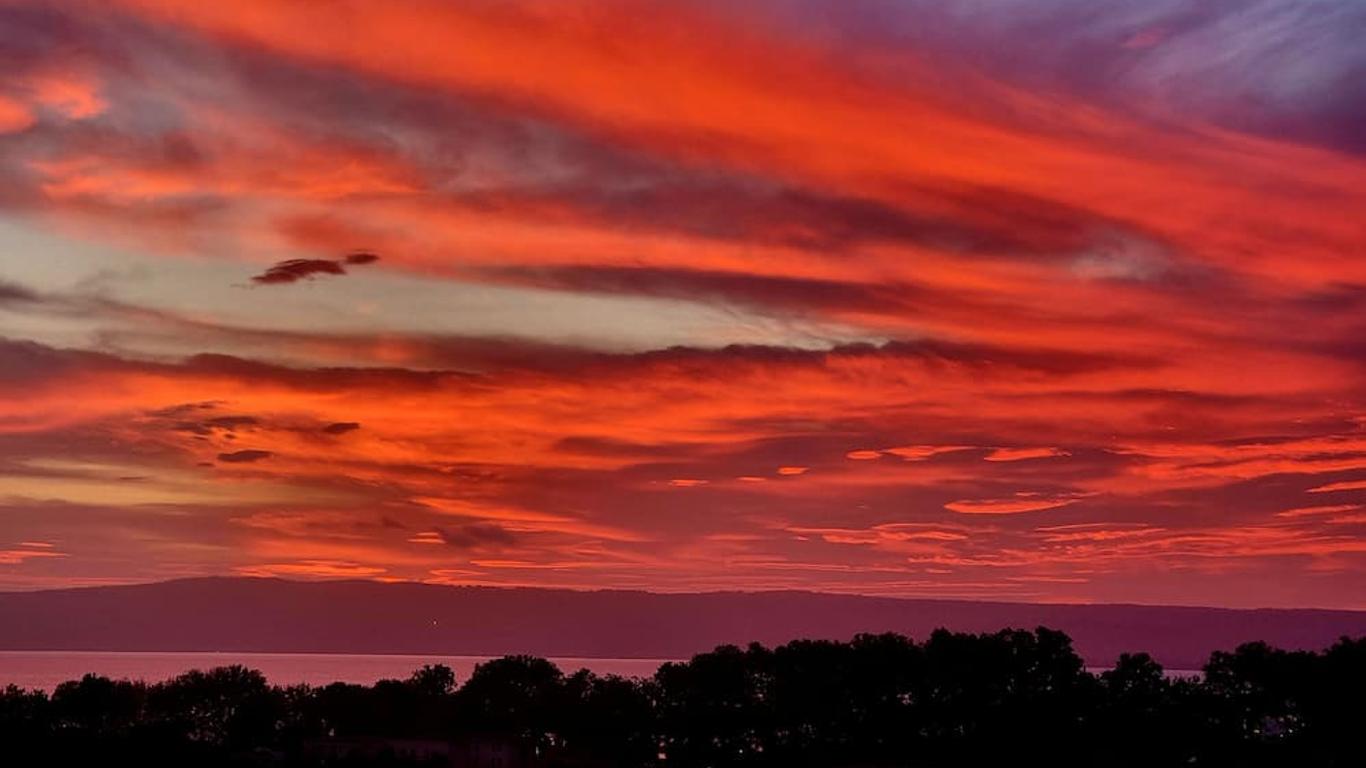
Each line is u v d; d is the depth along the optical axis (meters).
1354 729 196.12
